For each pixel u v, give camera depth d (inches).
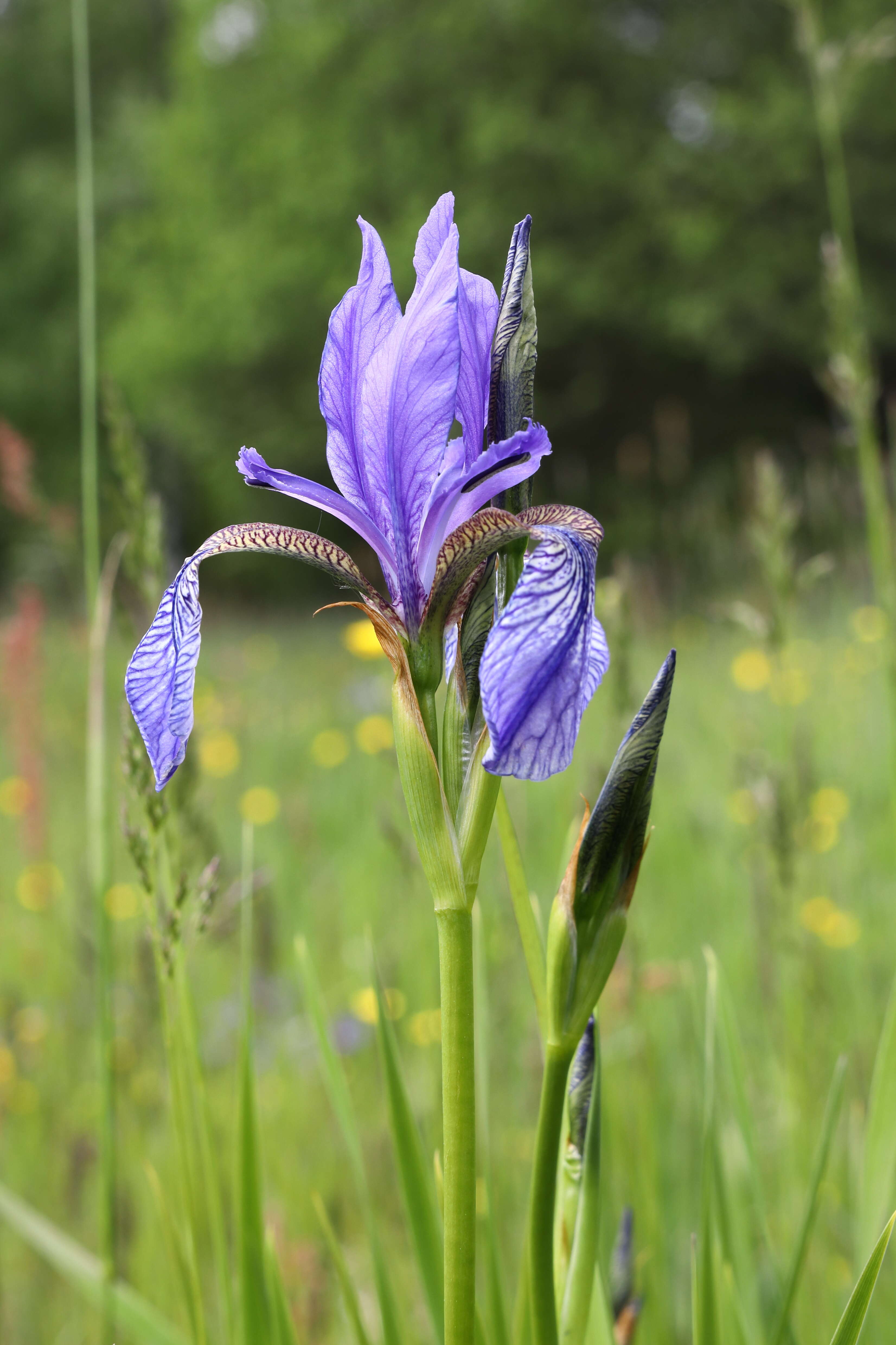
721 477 154.9
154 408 193.8
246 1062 15.3
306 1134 26.7
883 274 150.6
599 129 154.8
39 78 231.3
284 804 47.2
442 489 13.8
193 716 14.0
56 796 53.0
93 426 18.0
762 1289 16.8
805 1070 20.8
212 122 192.7
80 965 27.4
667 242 151.4
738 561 68.5
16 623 36.0
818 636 61.8
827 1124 15.5
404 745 13.5
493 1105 23.7
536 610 13.3
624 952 23.2
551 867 34.1
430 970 23.1
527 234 13.9
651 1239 18.2
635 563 100.4
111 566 17.8
